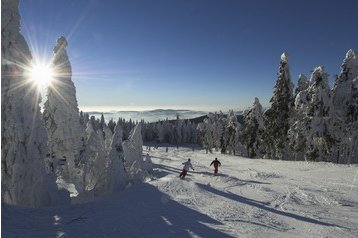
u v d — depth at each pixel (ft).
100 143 74.84
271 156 176.55
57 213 37.83
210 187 65.77
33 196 46.03
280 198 57.93
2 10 45.16
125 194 54.19
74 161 91.09
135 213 40.04
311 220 42.93
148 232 32.73
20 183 44.78
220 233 34.09
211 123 348.79
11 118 44.50
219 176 87.81
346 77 140.87
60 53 91.66
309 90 137.18
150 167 111.14
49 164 89.71
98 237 29.91
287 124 163.32
